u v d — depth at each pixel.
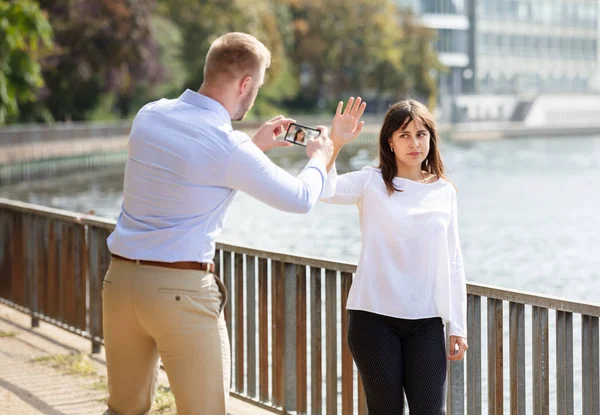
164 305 3.77
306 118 98.56
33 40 22.61
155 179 3.77
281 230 28.44
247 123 80.50
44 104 65.31
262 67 3.86
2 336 8.63
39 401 6.60
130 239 3.81
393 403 4.33
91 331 7.96
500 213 34.75
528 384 9.89
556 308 4.57
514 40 141.25
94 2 66.00
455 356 4.43
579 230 29.31
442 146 93.25
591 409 4.51
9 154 46.03
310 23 104.62
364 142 91.31
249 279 6.18
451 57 133.62
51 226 8.47
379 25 107.56
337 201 4.48
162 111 3.81
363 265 4.41
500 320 4.84
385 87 109.75
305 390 5.78
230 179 3.74
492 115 133.50
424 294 4.36
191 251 3.79
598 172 57.47
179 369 3.86
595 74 152.75
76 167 54.41
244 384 6.34
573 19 148.88
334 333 5.52
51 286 8.55
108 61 67.38
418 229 4.37
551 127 123.12
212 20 82.06
